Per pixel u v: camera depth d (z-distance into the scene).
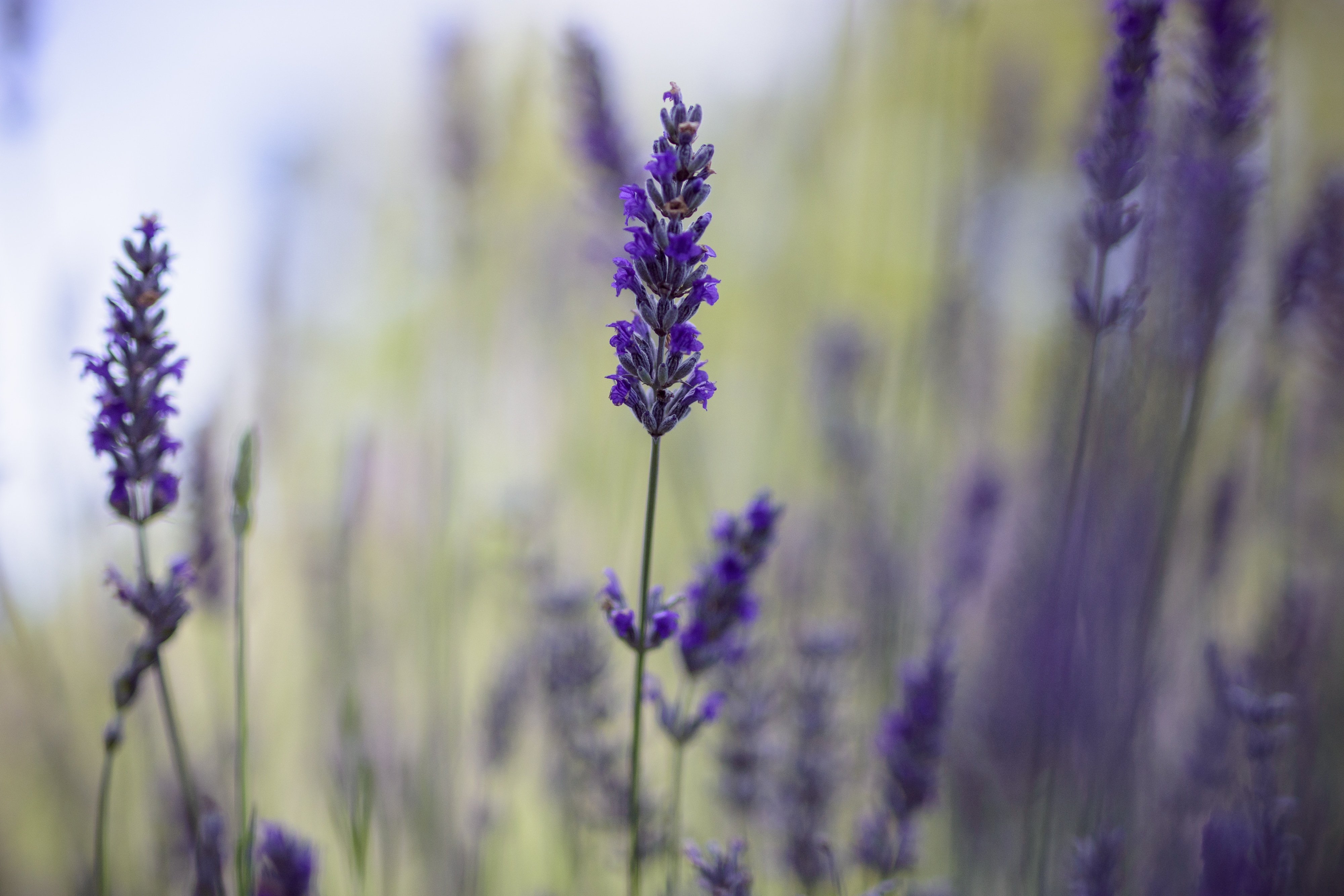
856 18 0.80
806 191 0.83
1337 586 0.47
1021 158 0.68
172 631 0.37
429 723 0.48
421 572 0.57
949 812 0.48
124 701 0.37
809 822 0.44
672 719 0.40
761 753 0.45
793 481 0.72
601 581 0.62
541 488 0.65
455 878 0.45
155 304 0.37
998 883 0.46
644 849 0.43
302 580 0.56
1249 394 0.49
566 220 0.76
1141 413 0.44
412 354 0.71
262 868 0.38
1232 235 0.43
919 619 0.56
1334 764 0.45
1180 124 0.44
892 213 0.83
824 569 0.58
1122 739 0.43
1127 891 0.43
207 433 0.43
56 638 0.50
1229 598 0.50
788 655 0.50
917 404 0.62
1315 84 0.67
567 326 0.75
